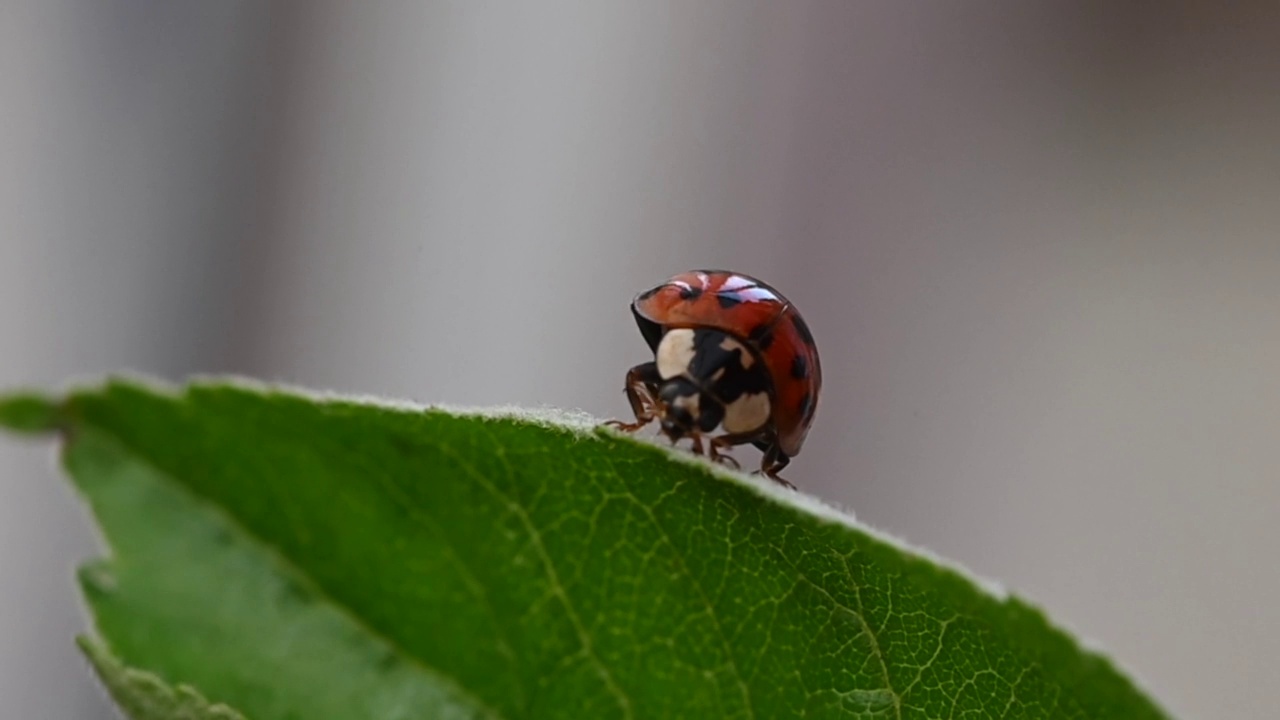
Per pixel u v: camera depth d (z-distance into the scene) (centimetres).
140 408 8
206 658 8
